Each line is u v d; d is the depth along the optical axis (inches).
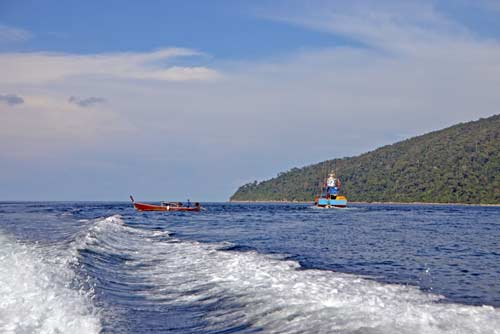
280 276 644.1
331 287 570.3
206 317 473.4
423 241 1353.3
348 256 994.7
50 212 3341.5
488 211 4803.2
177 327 446.0
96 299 515.8
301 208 5693.9
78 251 821.2
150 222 2274.9
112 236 1226.0
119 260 844.0
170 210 4001.0
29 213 3080.7
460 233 1672.0
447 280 734.5
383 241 1344.7
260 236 1475.1
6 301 446.9
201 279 657.6
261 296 525.3
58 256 736.3
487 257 1008.2
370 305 463.8
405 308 452.8
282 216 3201.3
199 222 2326.5
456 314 429.7
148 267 781.9
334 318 422.9
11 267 580.7
